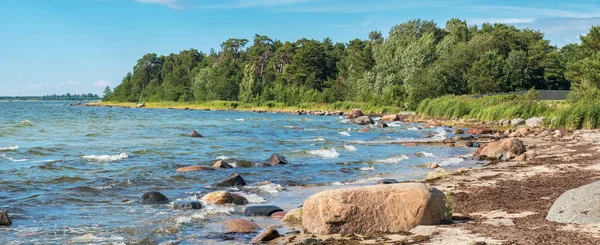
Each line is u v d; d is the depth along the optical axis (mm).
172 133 37562
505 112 49062
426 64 84250
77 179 16797
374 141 32812
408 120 57375
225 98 131875
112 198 13969
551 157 21438
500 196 12672
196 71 163875
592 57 58469
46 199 13469
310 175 18484
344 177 18125
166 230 10438
